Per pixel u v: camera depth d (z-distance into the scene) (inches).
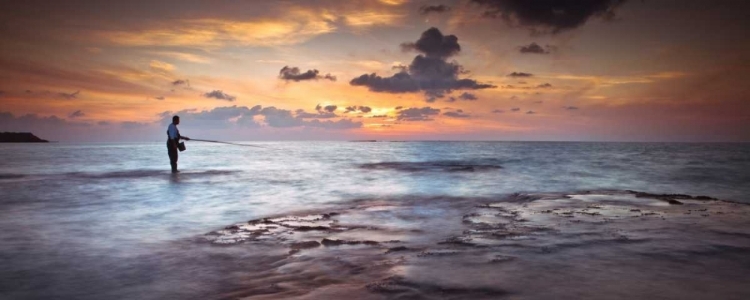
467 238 208.2
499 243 195.2
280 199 376.8
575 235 211.0
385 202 356.2
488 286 134.3
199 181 540.7
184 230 240.2
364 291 132.6
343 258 175.6
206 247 198.8
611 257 167.2
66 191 430.3
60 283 147.6
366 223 258.4
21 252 189.8
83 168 783.1
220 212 305.7
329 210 314.0
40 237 221.3
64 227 248.8
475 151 2081.7
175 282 147.9
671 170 768.9
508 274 146.7
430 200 368.2
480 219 266.4
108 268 165.2
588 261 161.8
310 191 438.9
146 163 960.9
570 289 130.6
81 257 181.6
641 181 566.9
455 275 146.6
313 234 226.8
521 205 329.7
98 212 304.0
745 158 1253.1
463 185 501.7
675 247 182.2
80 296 135.1
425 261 166.4
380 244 201.0
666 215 274.2
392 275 148.3
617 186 504.4
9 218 278.2
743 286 132.3
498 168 810.8
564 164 948.6
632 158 1253.7
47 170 730.8
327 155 1544.0
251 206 334.3
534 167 840.9
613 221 253.0
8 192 419.5
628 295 125.2
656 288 131.0
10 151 1737.2
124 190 441.4
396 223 257.8
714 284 134.3
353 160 1156.5
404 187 477.7
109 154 1476.4
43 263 172.4
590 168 815.1
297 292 134.0
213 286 143.1
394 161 1097.4
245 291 137.2
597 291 128.6
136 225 255.1
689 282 136.3
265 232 232.7
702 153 1707.7
